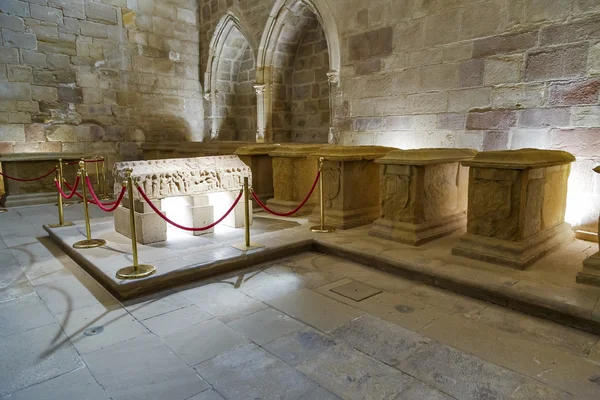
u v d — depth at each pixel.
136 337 2.77
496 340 2.72
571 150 4.68
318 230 5.20
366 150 5.63
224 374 2.34
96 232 5.12
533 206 3.96
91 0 9.25
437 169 4.85
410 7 6.09
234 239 4.76
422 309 3.21
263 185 7.41
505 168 3.76
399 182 4.72
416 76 6.15
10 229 5.82
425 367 2.40
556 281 3.36
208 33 10.61
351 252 4.42
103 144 9.75
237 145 8.52
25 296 3.46
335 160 5.39
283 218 6.07
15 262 4.34
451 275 3.55
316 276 3.99
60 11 8.88
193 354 2.55
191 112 11.07
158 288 3.59
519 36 4.99
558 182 4.41
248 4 9.29
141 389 2.19
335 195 5.52
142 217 4.46
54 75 8.94
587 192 4.60
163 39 10.41
